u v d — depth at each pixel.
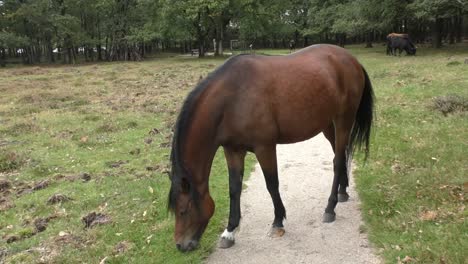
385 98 11.05
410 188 5.21
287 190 5.79
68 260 4.31
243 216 5.05
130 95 15.93
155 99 14.42
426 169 5.71
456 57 20.91
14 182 7.09
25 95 16.69
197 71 24.75
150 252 4.32
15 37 39.97
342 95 4.70
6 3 42.69
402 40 26.16
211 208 3.96
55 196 6.06
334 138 5.25
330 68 4.56
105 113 12.48
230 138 4.03
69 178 6.97
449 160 5.96
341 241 4.28
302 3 51.91
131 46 44.59
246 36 49.59
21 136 10.24
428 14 23.97
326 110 4.48
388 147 7.02
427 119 8.45
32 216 5.63
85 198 6.06
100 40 46.62
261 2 40.28
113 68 31.03
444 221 4.28
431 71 15.67
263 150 4.14
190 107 3.85
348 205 5.12
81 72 27.97
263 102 4.02
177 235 3.83
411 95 11.07
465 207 4.49
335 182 4.78
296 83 4.20
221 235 4.46
